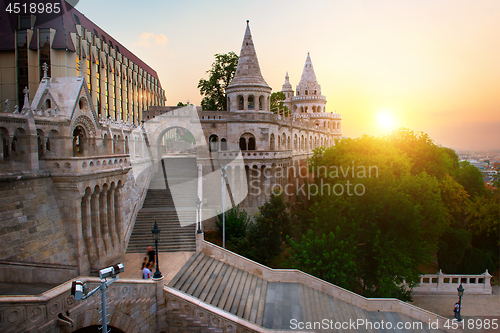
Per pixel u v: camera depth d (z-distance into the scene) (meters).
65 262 19.05
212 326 19.17
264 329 18.80
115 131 27.30
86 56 51.03
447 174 46.06
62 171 19.11
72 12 51.16
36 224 17.66
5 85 46.81
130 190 28.70
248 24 46.22
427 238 35.00
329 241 28.41
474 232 43.28
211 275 24.75
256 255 31.94
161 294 19.17
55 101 19.88
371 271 30.97
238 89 45.50
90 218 20.91
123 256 25.05
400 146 46.94
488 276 33.59
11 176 16.27
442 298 32.78
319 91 89.62
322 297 26.22
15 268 16.20
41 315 12.75
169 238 28.34
